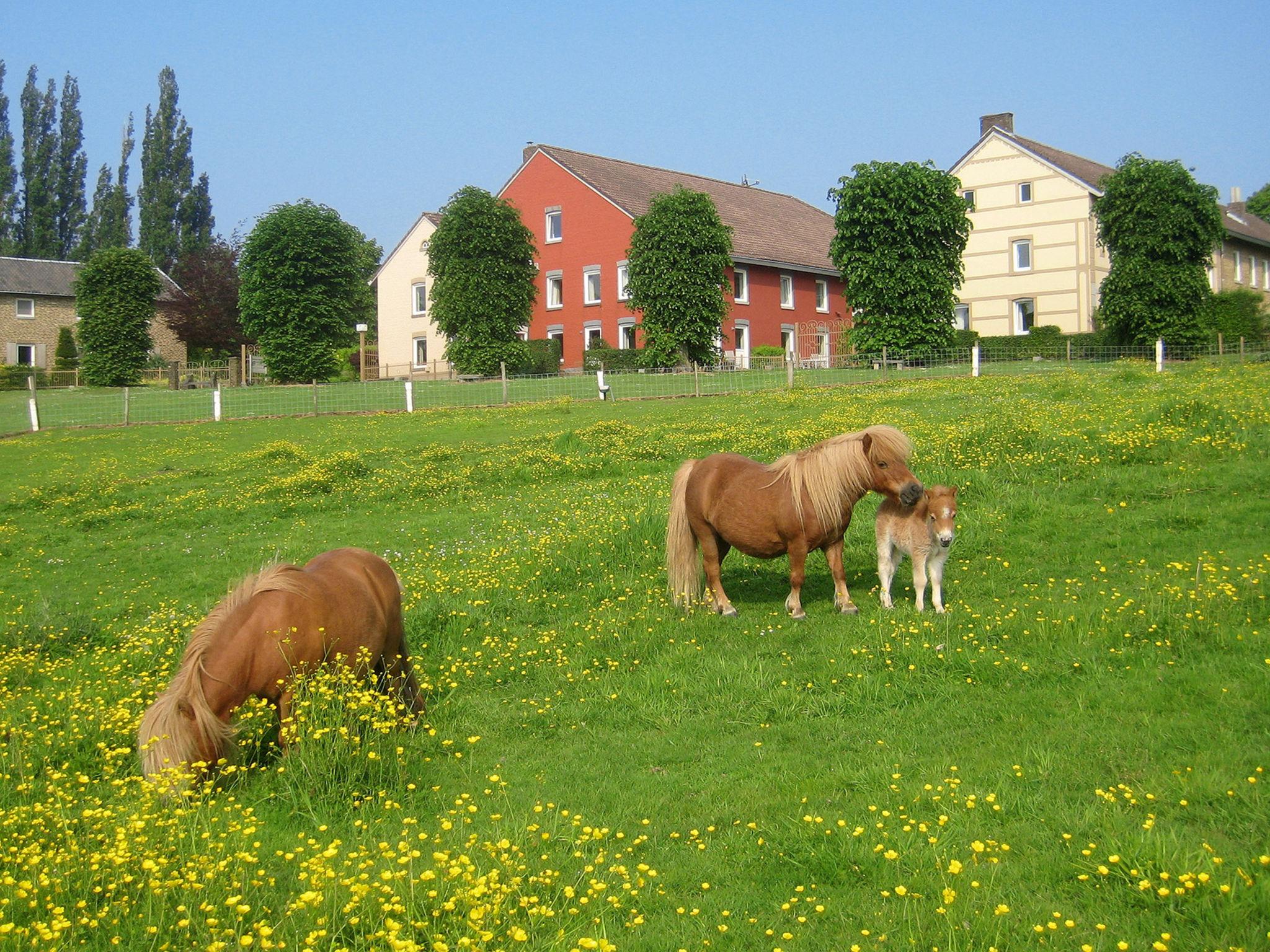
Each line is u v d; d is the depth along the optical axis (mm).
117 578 15570
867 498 15188
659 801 6734
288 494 20562
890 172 43000
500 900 4984
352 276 56062
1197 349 41188
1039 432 17500
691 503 11133
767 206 67875
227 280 71062
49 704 8852
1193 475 14508
